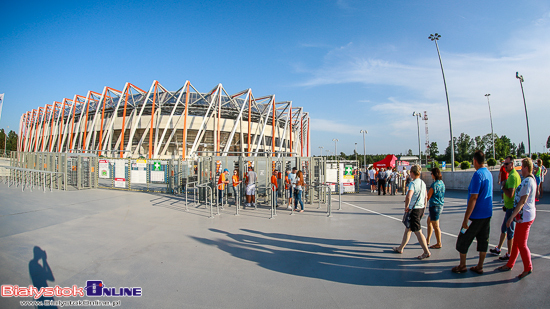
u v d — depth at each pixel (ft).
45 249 18.85
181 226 26.50
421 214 17.56
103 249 19.16
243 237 22.67
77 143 161.27
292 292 12.98
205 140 140.36
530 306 11.51
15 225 25.17
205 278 14.56
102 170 61.52
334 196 55.21
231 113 143.43
